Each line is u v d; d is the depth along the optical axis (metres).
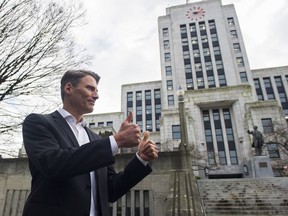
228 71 47.81
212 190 13.40
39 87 5.30
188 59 51.34
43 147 1.33
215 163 34.88
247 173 32.16
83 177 1.47
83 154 1.23
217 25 53.28
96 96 1.84
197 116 37.78
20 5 5.12
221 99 38.06
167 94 50.28
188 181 7.08
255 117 33.81
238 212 10.71
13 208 7.33
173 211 5.88
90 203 1.41
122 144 1.32
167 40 56.44
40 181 1.37
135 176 1.66
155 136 42.66
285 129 28.44
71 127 1.70
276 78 49.72
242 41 51.91
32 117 1.54
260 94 48.91
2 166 7.97
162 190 7.14
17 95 5.14
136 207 7.00
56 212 1.26
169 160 7.67
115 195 1.74
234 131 37.06
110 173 1.92
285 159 28.86
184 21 56.06
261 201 11.63
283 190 12.77
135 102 56.56
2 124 5.29
